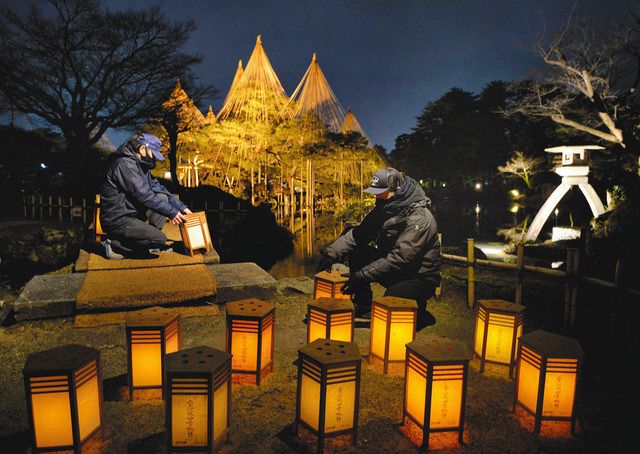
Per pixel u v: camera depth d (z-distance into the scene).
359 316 4.23
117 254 5.01
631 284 5.73
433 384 2.22
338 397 2.20
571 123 17.03
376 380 3.02
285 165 18.91
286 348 3.56
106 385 2.86
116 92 19.16
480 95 40.81
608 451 2.28
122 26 18.12
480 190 34.59
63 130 18.91
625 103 16.38
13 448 2.22
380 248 3.92
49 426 2.08
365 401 2.74
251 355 2.92
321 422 2.18
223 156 19.72
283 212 17.30
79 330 3.75
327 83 21.56
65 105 19.12
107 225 4.89
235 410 2.60
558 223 21.42
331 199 18.67
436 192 36.28
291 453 2.22
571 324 4.02
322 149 18.42
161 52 19.05
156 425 2.43
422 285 3.73
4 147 17.20
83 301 3.83
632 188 13.74
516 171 26.14
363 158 18.62
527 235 18.59
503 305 3.18
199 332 3.85
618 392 2.89
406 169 42.94
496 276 6.76
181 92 19.27
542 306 4.84
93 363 2.20
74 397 2.06
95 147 20.53
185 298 4.18
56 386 2.05
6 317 4.02
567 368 2.35
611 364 3.31
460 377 2.25
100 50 18.81
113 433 2.35
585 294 5.01
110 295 3.92
